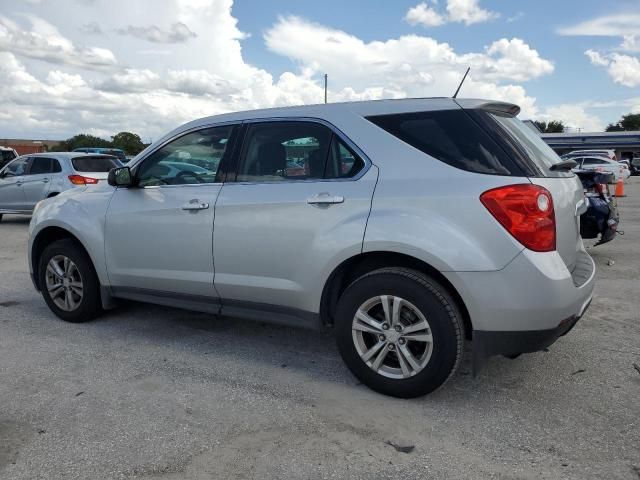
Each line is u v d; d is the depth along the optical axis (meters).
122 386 3.66
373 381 3.49
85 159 11.73
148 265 4.42
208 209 4.04
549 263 3.08
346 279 3.74
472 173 3.20
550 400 3.40
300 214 3.64
